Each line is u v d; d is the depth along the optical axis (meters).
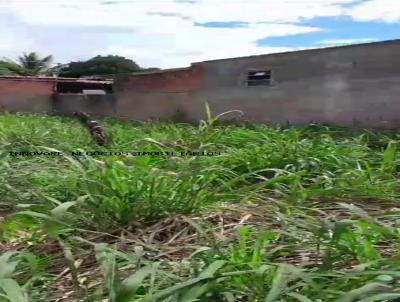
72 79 20.61
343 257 1.98
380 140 6.73
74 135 8.51
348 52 11.60
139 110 17.61
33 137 7.26
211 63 15.09
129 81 17.92
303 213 2.70
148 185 3.04
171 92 16.45
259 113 13.83
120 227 2.74
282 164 4.42
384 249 2.22
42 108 20.38
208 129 5.87
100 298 1.73
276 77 13.33
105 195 2.91
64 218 2.28
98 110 19.17
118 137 8.05
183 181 3.06
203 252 2.05
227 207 3.00
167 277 1.78
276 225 2.64
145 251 2.34
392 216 2.68
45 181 3.83
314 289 1.57
